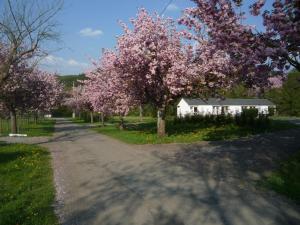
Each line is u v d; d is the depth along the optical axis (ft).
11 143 77.56
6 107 108.37
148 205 27.20
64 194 31.35
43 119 243.40
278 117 196.03
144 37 70.74
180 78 70.64
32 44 67.00
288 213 24.53
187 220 23.38
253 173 38.96
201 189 32.17
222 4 32.58
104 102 112.98
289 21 28.53
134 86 78.23
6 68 66.64
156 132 91.09
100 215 24.91
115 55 74.74
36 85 109.40
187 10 34.91
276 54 29.01
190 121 134.62
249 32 31.40
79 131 122.72
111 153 59.41
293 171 37.68
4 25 63.52
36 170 43.14
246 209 25.62
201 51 70.64
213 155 53.11
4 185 34.55
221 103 233.35
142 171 41.83
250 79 38.65
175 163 46.96
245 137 78.18
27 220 23.48
